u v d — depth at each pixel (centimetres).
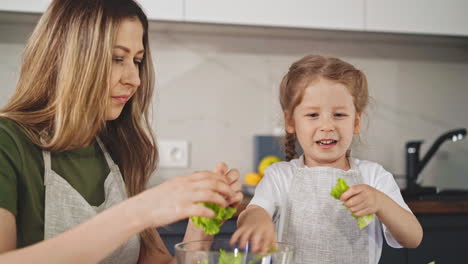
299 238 108
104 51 82
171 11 177
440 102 227
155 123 205
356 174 111
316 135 107
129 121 105
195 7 178
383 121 222
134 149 106
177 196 61
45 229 86
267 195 111
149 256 104
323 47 217
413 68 225
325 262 106
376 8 190
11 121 87
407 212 93
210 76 210
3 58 192
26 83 88
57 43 85
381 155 221
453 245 168
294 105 111
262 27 188
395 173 222
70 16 83
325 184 109
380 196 86
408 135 224
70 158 95
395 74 223
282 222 111
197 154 208
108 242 62
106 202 97
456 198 176
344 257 105
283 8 183
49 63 86
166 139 206
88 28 82
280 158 208
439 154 227
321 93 106
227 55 211
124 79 88
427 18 193
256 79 213
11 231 77
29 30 194
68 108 83
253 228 79
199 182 62
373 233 106
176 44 207
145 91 104
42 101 90
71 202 89
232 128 211
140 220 62
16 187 81
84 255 62
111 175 100
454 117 228
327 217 107
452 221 169
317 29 190
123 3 88
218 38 210
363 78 117
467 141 228
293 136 129
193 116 208
